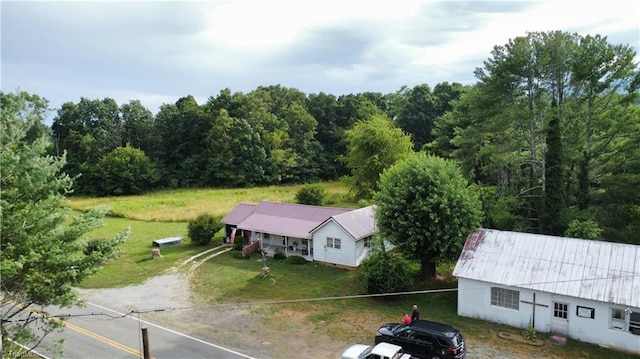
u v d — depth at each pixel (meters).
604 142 39.69
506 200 40.16
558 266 24.06
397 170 31.08
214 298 29.34
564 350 21.48
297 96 119.50
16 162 13.12
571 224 33.59
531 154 43.12
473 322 24.86
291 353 21.53
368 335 23.48
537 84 40.44
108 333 23.98
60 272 14.30
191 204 65.81
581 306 22.31
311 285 31.44
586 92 39.22
